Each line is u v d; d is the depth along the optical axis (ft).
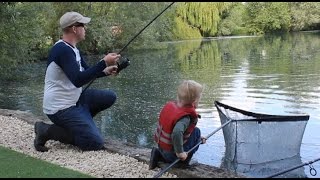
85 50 102.99
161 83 55.57
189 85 15.10
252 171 20.90
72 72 17.46
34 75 67.46
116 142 19.26
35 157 17.58
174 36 144.97
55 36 96.53
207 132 28.89
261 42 127.95
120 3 107.04
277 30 177.06
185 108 15.20
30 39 64.85
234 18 166.40
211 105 38.42
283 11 173.27
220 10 155.02
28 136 20.61
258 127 21.67
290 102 39.17
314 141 25.93
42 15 83.66
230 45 120.06
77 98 18.72
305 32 172.65
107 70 17.75
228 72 63.57
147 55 96.53
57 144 19.48
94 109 19.53
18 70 70.03
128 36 107.86
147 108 39.68
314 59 74.84
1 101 46.34
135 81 57.98
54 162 17.01
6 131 21.47
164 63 79.56
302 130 22.25
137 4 108.58
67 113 18.20
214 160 22.85
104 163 16.60
